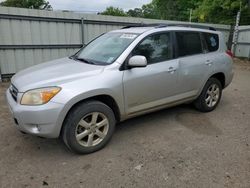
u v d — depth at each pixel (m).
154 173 2.96
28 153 3.40
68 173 2.95
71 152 3.41
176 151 3.46
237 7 17.28
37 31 8.42
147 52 3.82
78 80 3.19
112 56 3.66
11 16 7.78
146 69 3.74
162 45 4.03
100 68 3.44
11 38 7.96
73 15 9.02
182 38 4.32
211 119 4.66
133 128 4.21
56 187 2.70
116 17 10.08
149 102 3.92
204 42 4.71
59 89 3.03
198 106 4.90
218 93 5.09
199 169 3.04
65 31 9.04
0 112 4.98
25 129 3.09
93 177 2.88
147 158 3.28
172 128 4.22
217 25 14.62
